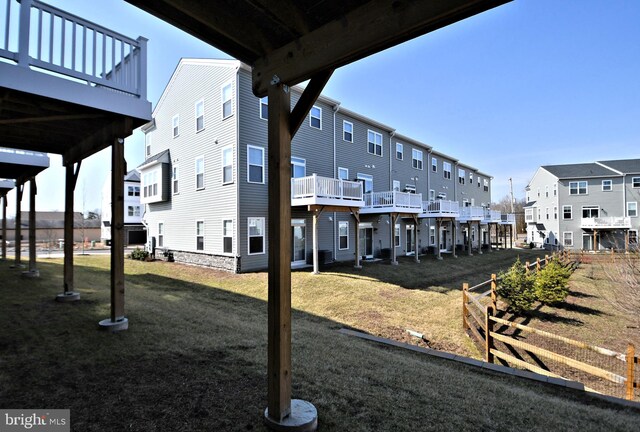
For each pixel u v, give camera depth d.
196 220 13.62
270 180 2.37
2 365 3.03
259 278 10.53
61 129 4.81
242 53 2.51
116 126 4.32
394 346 5.11
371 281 11.04
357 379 3.31
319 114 14.47
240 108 11.80
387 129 18.38
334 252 14.92
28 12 3.44
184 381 2.89
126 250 21.88
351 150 16.11
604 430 2.67
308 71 2.17
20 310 4.96
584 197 28.62
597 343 7.08
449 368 4.14
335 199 12.16
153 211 16.72
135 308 5.68
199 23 2.25
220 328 4.77
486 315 5.89
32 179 8.27
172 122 15.31
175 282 10.13
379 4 1.82
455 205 20.02
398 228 19.25
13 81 3.30
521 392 3.43
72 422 2.20
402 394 3.03
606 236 27.45
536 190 33.53
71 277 5.86
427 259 17.94
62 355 3.33
